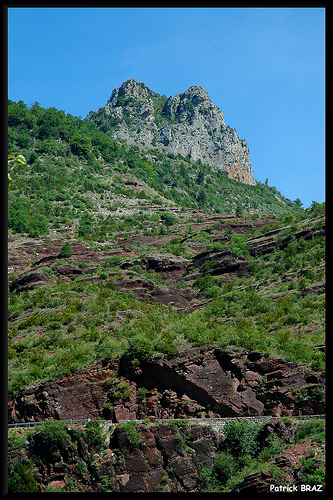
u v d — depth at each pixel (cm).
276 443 4859
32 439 5297
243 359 5928
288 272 9350
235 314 8044
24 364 6525
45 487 5053
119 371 6125
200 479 4969
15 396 5928
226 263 10856
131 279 10750
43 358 6581
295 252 10106
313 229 10469
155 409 5756
